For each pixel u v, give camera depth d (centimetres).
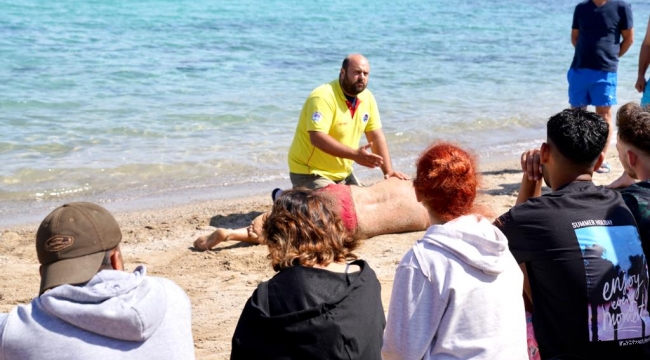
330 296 285
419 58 1909
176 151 1034
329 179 718
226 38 2095
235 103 1316
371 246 673
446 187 294
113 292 247
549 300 316
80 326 245
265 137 1118
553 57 1994
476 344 276
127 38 2002
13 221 782
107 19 2300
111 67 1596
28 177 909
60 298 247
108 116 1201
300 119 714
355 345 283
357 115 707
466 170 296
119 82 1460
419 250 284
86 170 938
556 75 1731
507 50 2100
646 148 368
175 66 1645
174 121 1188
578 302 309
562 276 310
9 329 245
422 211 709
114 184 906
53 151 1013
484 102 1419
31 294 576
